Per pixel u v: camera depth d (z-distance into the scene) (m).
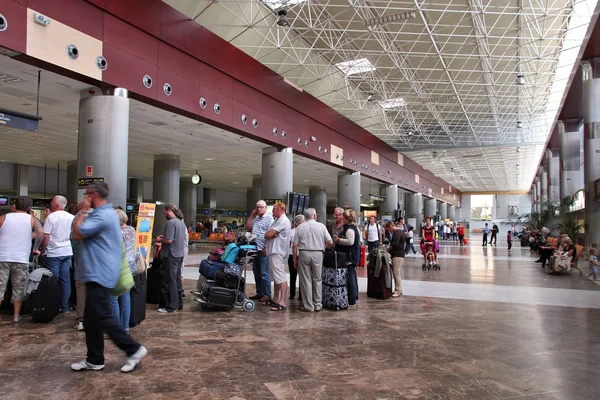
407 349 4.92
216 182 40.47
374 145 30.31
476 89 25.50
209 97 14.13
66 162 27.25
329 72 22.62
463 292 9.33
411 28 18.58
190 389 3.61
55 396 3.39
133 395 3.46
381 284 8.40
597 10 13.05
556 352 4.85
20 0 8.32
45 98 12.66
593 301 8.27
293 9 16.95
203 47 13.77
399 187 36.75
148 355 4.55
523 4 16.17
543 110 28.03
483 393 3.62
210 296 6.89
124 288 4.15
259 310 7.11
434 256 14.41
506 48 19.92
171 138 18.88
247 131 16.20
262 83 17.11
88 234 3.76
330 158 23.30
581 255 14.06
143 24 11.34
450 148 35.22
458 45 20.09
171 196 23.48
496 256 21.16
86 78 9.91
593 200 15.74
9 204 26.34
